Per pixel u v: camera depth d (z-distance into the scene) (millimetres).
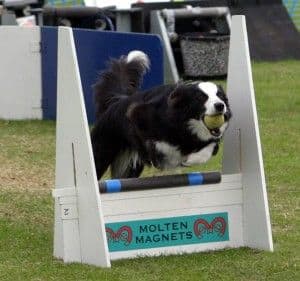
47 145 17906
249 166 10641
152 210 10406
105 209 10148
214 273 9867
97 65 19531
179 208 10539
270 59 30688
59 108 10086
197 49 26047
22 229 11812
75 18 25500
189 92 9977
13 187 14414
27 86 20703
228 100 10547
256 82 25984
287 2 34250
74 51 9797
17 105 20750
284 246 10953
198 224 10648
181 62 26625
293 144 17859
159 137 10195
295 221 12289
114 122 11047
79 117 9797
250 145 10562
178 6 29078
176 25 27016
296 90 24594
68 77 9867
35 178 15172
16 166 16016
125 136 10984
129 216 10289
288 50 31156
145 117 10234
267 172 15422
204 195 10641
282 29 31469
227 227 10781
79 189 10031
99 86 11852
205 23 27297
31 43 20531
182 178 10445
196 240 10664
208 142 10344
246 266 10094
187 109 9969
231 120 10711
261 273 9883
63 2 32438
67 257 10172
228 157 10875
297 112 21406
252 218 10750
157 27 25797
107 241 10156
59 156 10188
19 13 29297
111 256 10234
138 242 10383
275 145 17719
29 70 20641
